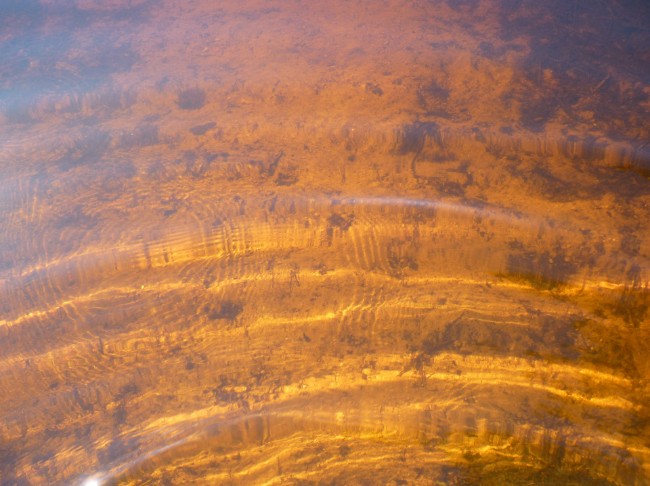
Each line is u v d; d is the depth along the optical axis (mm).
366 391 993
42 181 1167
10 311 1057
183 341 1036
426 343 1021
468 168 1160
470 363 1004
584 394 973
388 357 1015
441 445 957
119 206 1139
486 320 1032
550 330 1019
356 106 1243
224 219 1124
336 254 1096
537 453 945
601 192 1120
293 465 952
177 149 1201
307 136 1209
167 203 1142
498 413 969
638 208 1101
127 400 997
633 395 968
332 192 1146
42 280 1079
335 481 942
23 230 1119
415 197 1134
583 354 999
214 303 1063
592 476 928
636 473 923
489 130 1194
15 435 977
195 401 995
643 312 1022
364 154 1186
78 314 1056
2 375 1014
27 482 947
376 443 963
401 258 1089
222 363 1020
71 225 1122
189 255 1099
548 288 1050
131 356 1027
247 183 1159
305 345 1029
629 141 1161
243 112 1245
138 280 1082
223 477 947
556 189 1129
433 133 1196
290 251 1100
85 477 948
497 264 1073
